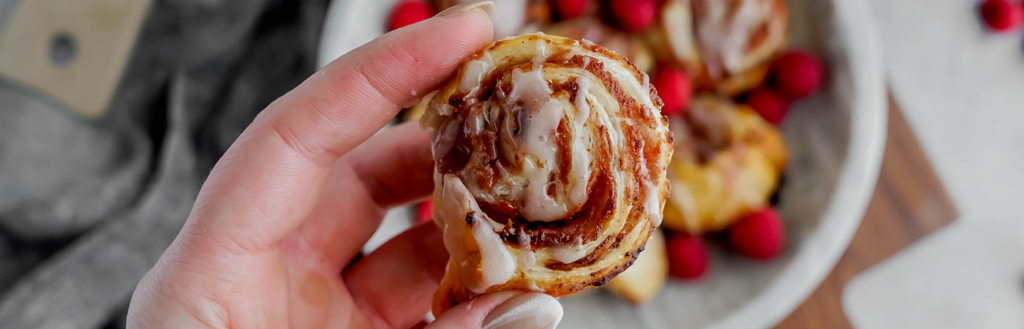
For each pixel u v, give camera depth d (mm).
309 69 556
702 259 544
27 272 554
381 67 425
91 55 560
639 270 526
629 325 540
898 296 584
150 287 423
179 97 556
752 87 569
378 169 487
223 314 424
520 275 419
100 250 542
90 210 551
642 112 417
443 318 419
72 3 555
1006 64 598
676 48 558
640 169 417
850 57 540
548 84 416
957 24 600
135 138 565
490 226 417
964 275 587
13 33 555
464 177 418
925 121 597
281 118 425
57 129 559
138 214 545
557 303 419
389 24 535
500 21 539
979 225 592
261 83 559
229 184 421
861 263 566
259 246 427
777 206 551
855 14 538
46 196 551
